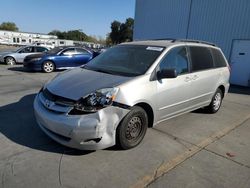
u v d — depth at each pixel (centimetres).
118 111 336
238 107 696
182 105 463
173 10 1473
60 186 280
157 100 396
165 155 367
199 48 517
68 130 319
